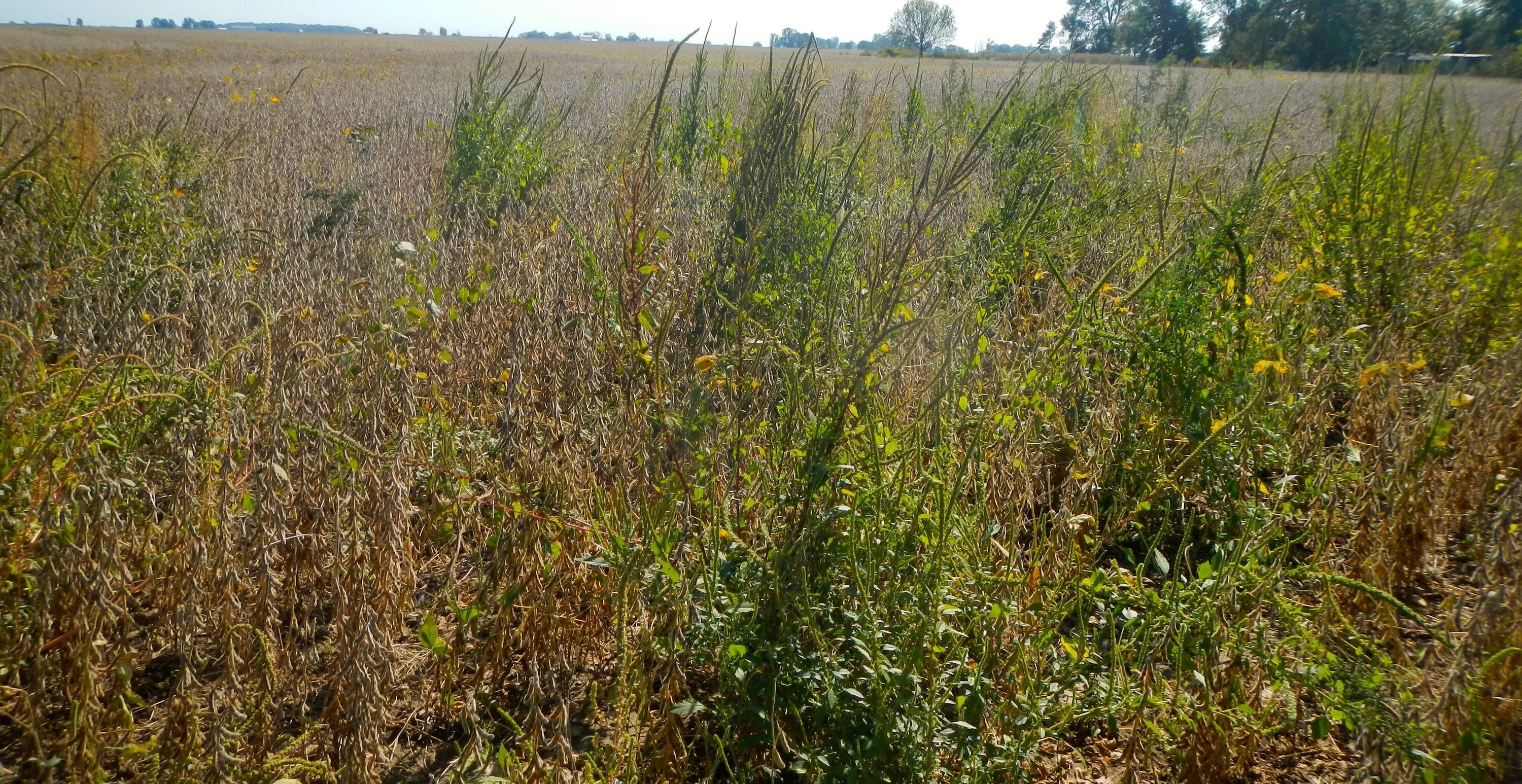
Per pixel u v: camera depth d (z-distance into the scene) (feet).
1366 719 8.55
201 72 81.56
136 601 11.04
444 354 14.28
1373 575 11.45
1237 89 55.67
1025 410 14.16
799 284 16.31
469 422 14.40
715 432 12.02
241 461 11.23
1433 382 16.06
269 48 153.79
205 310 16.51
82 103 22.06
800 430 10.81
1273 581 10.14
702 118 30.32
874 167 24.84
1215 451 13.50
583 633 10.91
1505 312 17.99
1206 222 18.65
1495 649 9.50
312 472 11.87
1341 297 18.62
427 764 9.63
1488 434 14.03
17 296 14.90
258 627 10.09
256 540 10.44
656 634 9.72
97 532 9.09
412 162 33.01
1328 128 28.96
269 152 32.91
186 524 9.81
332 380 14.79
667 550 9.53
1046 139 26.78
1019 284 20.92
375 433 12.13
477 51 165.27
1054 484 14.37
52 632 9.41
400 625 11.00
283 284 18.30
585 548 10.81
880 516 9.52
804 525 9.35
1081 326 15.21
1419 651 11.07
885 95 35.47
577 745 9.75
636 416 12.60
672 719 8.71
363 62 109.19
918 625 9.04
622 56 144.15
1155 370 14.28
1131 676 10.06
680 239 21.22
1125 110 34.73
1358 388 15.51
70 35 204.64
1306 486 12.87
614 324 12.96
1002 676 9.68
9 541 9.29
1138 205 24.12
